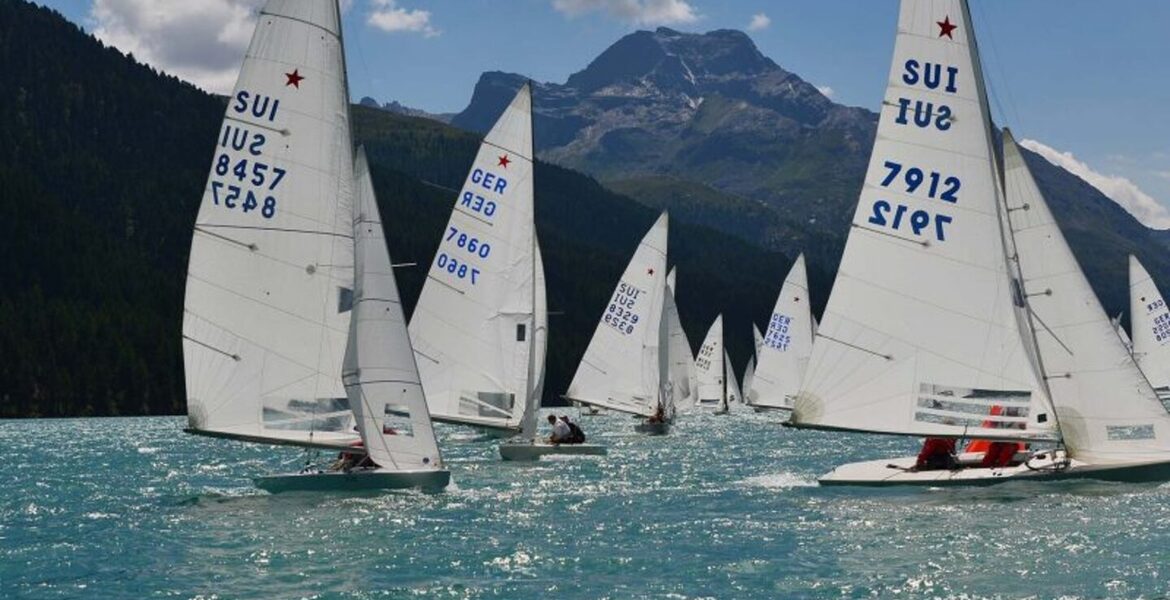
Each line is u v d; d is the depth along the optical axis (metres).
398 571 23.23
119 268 168.12
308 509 30.78
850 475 34.59
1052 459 33.19
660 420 73.50
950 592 21.06
